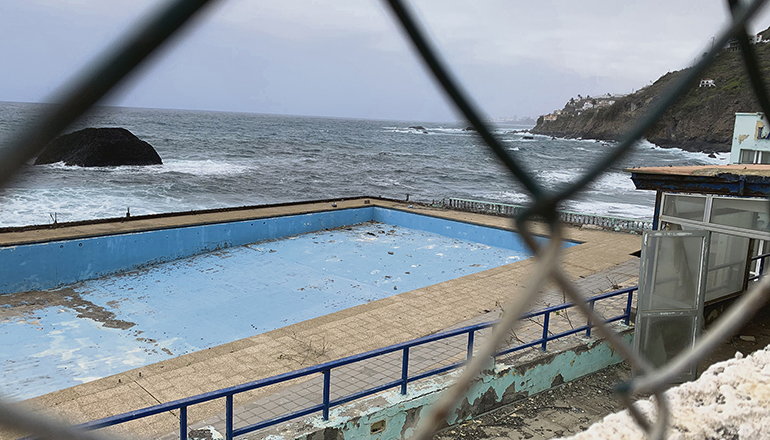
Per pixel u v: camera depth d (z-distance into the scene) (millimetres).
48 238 13148
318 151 87250
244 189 40562
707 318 8883
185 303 12250
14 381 8352
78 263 13609
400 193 45188
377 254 17109
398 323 10414
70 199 28094
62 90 464
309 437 5105
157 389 7645
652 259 7156
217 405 7031
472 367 929
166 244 15516
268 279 14188
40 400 7242
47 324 10789
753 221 7520
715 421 2088
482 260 16672
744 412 2174
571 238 17891
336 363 5336
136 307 11930
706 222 7445
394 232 20516
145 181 38812
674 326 7363
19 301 12023
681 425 2061
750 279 10094
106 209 26422
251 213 19062
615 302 10219
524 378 6711
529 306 975
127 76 487
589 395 6945
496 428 6105
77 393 7496
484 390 6320
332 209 20797
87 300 12312
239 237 17578
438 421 919
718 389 2326
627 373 7547
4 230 13852
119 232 14430
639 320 7227
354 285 13914
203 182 41875
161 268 14961
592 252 15969
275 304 12328
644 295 7211
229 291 13164
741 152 15672
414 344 5926
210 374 8133
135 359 9328
